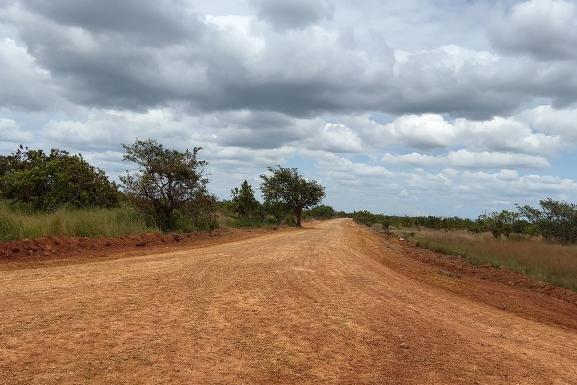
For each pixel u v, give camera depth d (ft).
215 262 43.14
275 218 158.30
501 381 18.74
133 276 33.27
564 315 36.86
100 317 22.04
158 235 63.52
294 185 154.30
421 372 18.84
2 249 41.01
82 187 76.02
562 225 97.14
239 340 20.53
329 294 32.35
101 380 15.16
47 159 78.69
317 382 16.80
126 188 74.90
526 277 54.19
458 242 93.25
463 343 23.76
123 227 61.77
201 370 16.79
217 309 25.35
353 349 20.86
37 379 14.80
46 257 42.27
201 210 84.12
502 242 84.07
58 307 23.25
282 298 29.53
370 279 41.29
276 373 17.25
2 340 18.03
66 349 17.61
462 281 48.67
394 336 23.56
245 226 123.85
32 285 28.35
